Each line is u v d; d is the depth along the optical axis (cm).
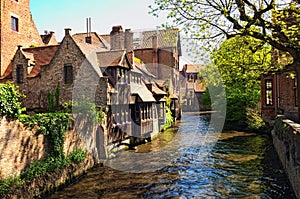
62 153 1268
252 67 1459
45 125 1175
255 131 2622
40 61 2191
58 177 1193
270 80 2461
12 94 997
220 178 1293
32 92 2048
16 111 1009
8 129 975
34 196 1030
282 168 1385
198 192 1129
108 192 1159
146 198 1084
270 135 2323
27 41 2684
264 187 1134
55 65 1995
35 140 1113
